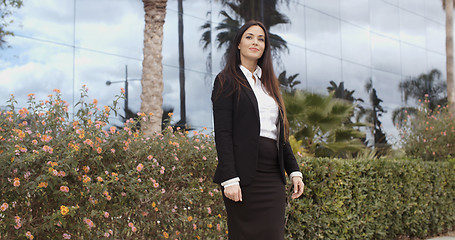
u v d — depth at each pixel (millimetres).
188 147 3527
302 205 4484
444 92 18297
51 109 3070
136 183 3090
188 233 3486
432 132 9609
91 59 8414
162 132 3623
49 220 2707
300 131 10094
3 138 2639
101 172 2928
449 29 15328
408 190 5934
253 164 2322
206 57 10258
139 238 3209
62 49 8047
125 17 9008
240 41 2561
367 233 5281
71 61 8141
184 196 3391
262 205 2342
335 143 10125
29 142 2752
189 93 9820
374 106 15016
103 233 2904
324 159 4805
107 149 2996
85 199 2834
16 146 2566
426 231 6391
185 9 9977
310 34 13023
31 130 2947
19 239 2613
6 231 2584
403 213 5992
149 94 7430
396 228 5816
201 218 3613
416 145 9695
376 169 5504
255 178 2342
